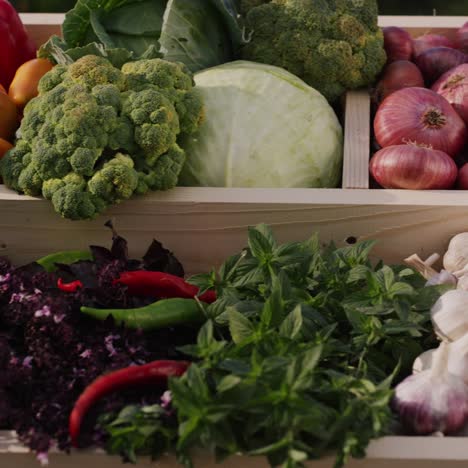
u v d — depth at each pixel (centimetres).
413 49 153
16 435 111
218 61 148
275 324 112
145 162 130
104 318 119
